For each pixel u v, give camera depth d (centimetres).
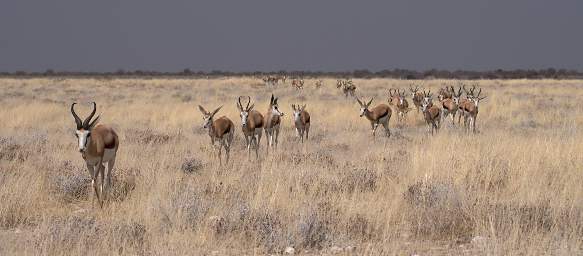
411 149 5091
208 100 12038
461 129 7312
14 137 5666
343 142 6038
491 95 13750
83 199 3406
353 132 6956
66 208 3173
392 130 7475
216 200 3105
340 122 7931
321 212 2755
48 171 3950
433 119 7294
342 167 4081
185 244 2350
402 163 4197
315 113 8762
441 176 3553
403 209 2955
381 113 6588
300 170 3844
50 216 2827
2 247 2314
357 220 2669
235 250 2398
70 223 2498
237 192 3266
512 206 2784
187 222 2661
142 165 4122
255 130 5338
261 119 5419
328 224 2627
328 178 3612
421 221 2739
